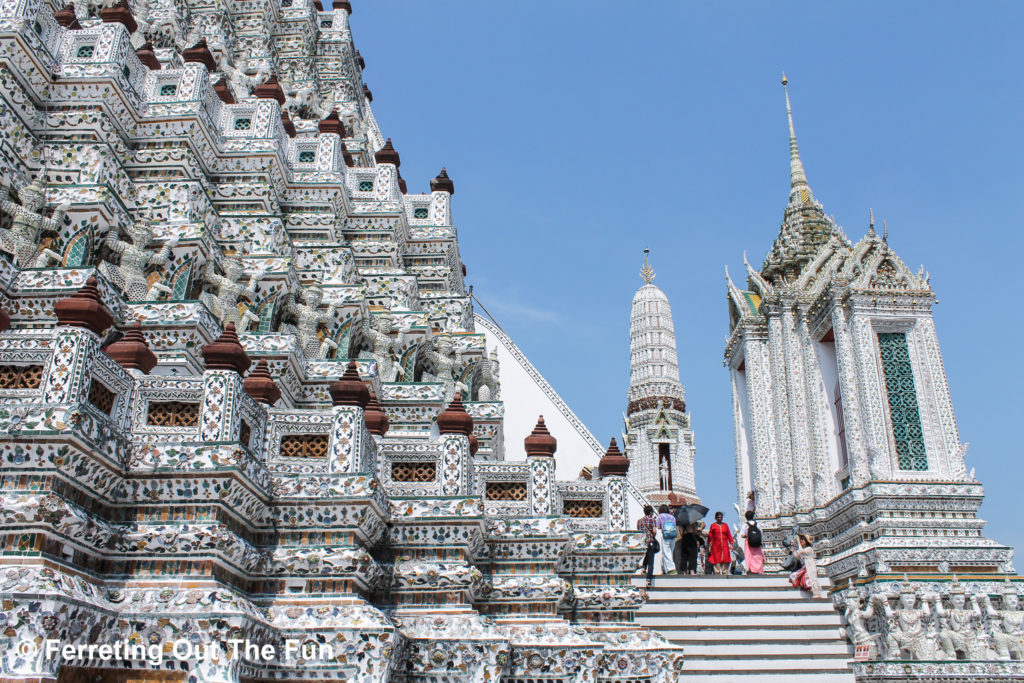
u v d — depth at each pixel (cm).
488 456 1766
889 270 2653
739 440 3300
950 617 1978
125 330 1180
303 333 1556
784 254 3209
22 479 758
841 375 2642
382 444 1184
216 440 902
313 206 1938
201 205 1529
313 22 2802
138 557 852
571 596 1279
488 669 1041
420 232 2345
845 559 2403
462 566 1096
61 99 1423
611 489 1374
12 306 1090
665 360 5900
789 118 3538
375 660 909
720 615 1877
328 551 967
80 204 1235
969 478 2436
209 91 1688
